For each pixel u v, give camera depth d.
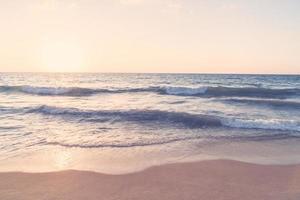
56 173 5.30
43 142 7.70
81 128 9.59
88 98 19.27
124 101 17.34
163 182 4.86
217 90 22.30
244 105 15.14
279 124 9.57
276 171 5.43
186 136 8.45
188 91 22.62
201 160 6.09
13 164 5.84
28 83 35.56
